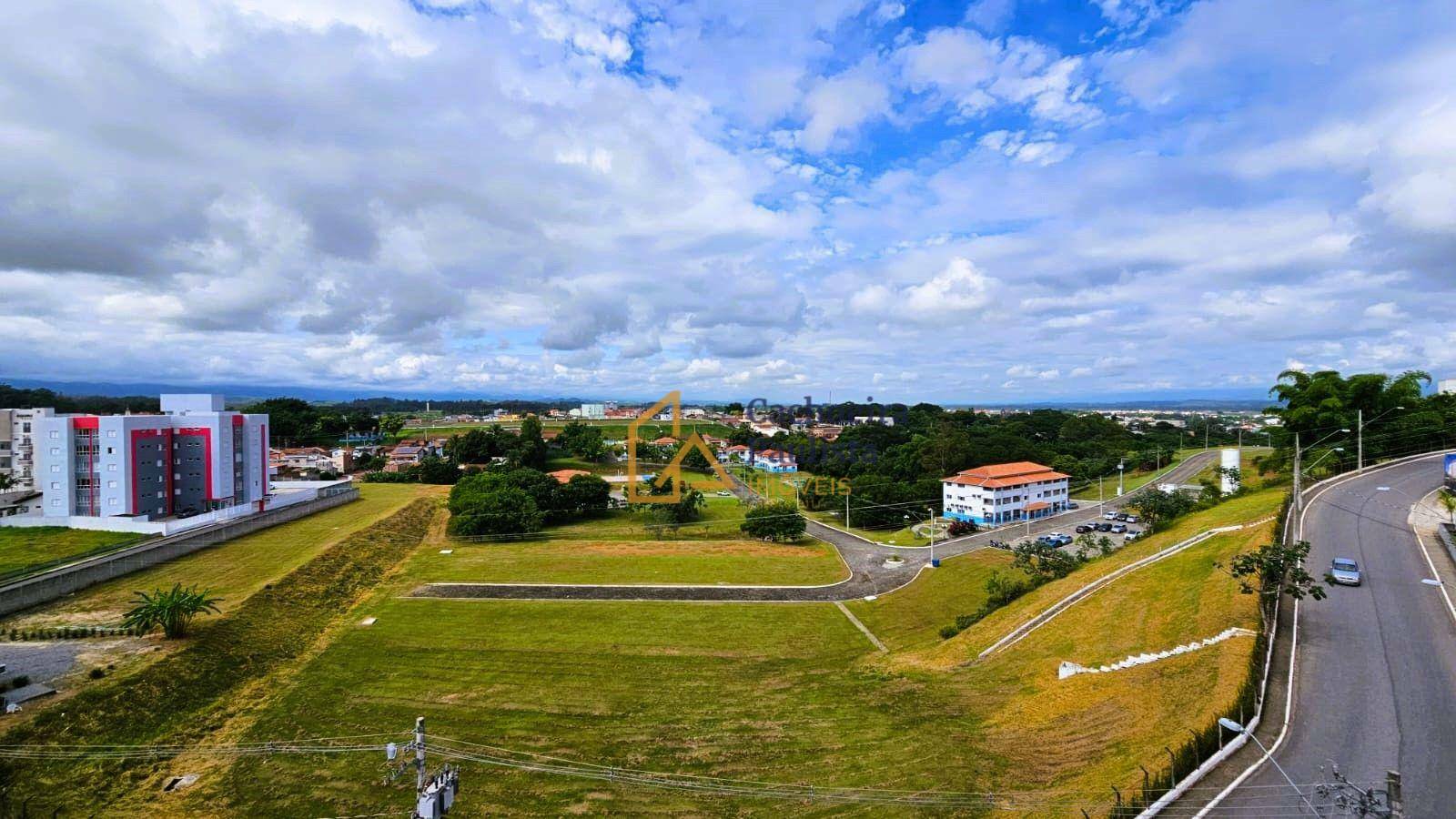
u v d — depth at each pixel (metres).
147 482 71.19
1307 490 56.28
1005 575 59.16
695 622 52.12
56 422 67.12
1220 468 82.12
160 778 28.73
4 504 71.19
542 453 148.38
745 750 30.61
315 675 39.91
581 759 30.30
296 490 94.12
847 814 24.08
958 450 125.38
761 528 86.50
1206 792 18.78
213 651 39.56
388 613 52.22
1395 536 42.56
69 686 33.12
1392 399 70.75
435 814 19.59
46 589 45.53
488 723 34.25
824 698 36.62
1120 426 175.88
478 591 59.50
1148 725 24.33
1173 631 33.06
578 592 59.66
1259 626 28.89
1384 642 28.00
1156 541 52.09
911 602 58.12
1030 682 33.19
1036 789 22.77
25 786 26.73
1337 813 17.39
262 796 27.41
